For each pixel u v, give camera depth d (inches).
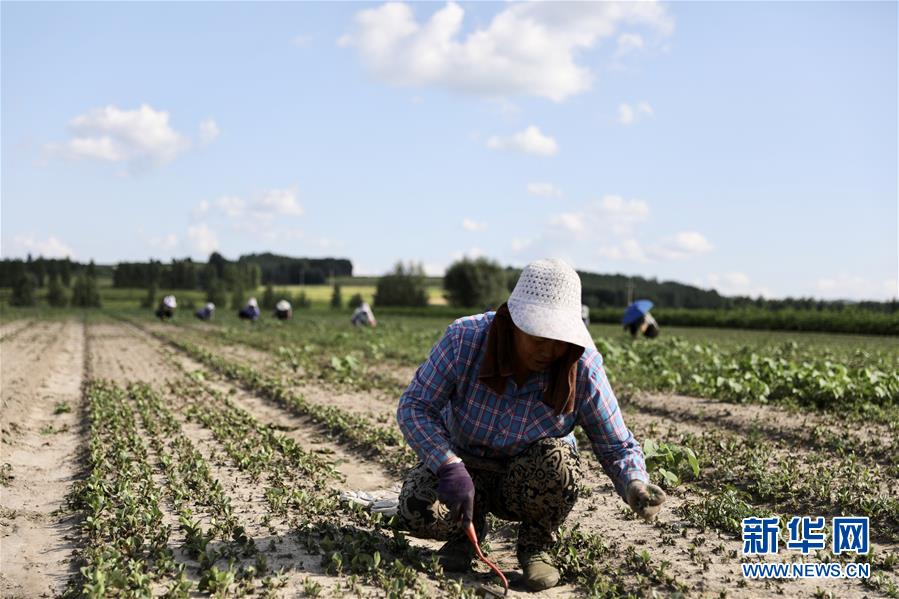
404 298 4158.5
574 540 191.3
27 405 423.5
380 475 279.6
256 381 532.7
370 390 508.1
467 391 159.6
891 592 165.0
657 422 383.6
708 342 945.5
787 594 165.5
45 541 197.6
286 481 258.7
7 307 3144.7
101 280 5137.8
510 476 159.5
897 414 374.0
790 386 452.8
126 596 151.2
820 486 243.3
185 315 2427.4
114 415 376.2
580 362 157.0
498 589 159.9
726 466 274.8
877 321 1685.5
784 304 2866.6
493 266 4131.4
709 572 177.3
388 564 170.2
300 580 164.6
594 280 4827.8
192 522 200.4
